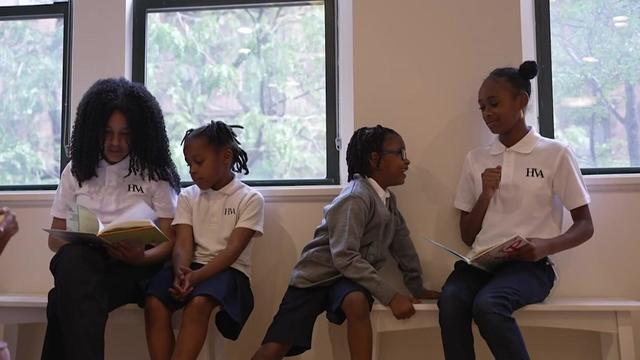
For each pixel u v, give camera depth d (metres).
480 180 1.76
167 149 1.85
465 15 1.90
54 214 1.79
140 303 1.63
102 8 2.08
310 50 2.15
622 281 1.83
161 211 1.79
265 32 2.17
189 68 2.17
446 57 1.89
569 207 1.68
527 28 1.99
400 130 1.89
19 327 1.93
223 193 1.76
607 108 2.01
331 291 1.62
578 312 1.55
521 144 1.72
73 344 1.40
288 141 2.13
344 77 2.07
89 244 1.52
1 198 1.99
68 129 2.13
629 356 1.52
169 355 1.51
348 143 1.91
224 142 1.76
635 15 2.02
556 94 2.03
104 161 1.77
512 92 1.70
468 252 1.81
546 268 1.65
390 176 1.73
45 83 2.19
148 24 2.19
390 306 1.55
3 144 2.18
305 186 2.04
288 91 2.14
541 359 1.80
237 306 1.60
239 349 1.89
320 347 1.87
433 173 1.87
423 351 1.84
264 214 1.91
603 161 2.00
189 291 1.54
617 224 1.84
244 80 2.16
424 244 1.85
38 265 1.98
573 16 2.04
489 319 1.42
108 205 1.75
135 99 1.79
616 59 2.02
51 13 2.20
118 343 1.92
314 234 1.80
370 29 1.92
